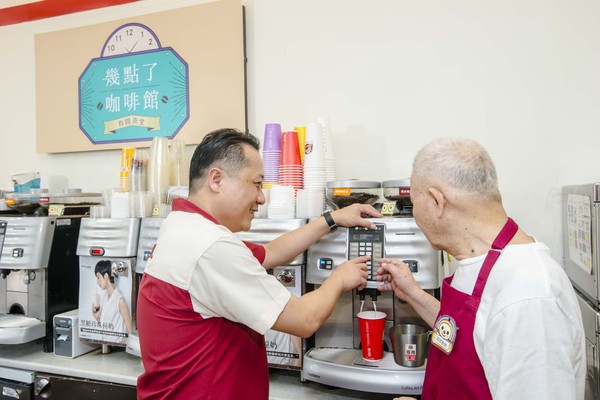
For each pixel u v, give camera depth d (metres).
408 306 1.53
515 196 1.92
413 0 2.04
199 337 1.11
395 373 1.34
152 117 2.47
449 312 1.06
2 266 1.95
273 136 1.95
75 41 2.65
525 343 0.87
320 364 1.44
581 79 1.85
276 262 1.48
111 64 2.56
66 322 1.91
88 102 2.62
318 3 2.19
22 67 2.81
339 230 1.53
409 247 1.45
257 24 2.30
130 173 2.17
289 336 1.55
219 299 1.08
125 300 1.83
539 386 0.85
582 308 1.45
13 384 1.88
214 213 1.24
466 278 1.03
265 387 1.26
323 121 1.97
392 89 2.08
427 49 2.03
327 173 1.96
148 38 2.48
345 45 2.15
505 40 1.93
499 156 1.94
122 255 1.82
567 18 1.86
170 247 1.14
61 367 1.79
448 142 1.07
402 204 1.67
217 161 1.22
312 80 2.20
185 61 2.39
